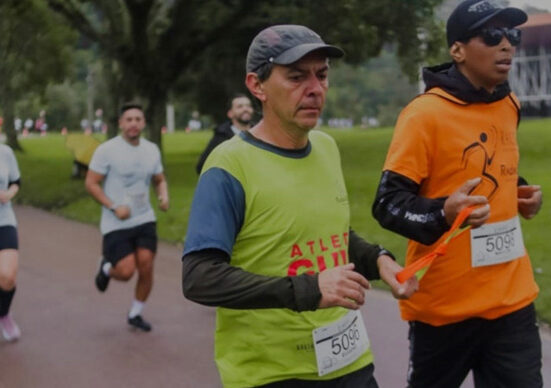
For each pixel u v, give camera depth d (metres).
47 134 57.38
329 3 16.91
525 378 3.29
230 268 2.52
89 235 12.08
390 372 5.31
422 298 3.34
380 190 3.19
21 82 29.06
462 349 3.37
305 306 2.45
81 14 19.34
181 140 40.72
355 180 16.12
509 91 3.38
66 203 16.23
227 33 19.41
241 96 6.69
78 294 7.77
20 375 5.44
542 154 18.83
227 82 25.44
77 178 19.02
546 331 6.07
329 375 2.75
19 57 26.39
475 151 3.25
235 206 2.61
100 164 6.25
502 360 3.32
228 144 2.68
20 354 5.90
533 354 3.32
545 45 42.97
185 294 2.57
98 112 62.94
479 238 3.26
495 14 3.15
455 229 2.79
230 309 2.67
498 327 3.31
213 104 26.86
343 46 17.95
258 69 2.61
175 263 9.39
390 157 3.22
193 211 2.61
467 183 2.90
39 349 6.01
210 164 2.65
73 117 66.31
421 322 3.39
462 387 5.00
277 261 2.63
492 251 3.28
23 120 62.56
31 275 8.77
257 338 2.68
